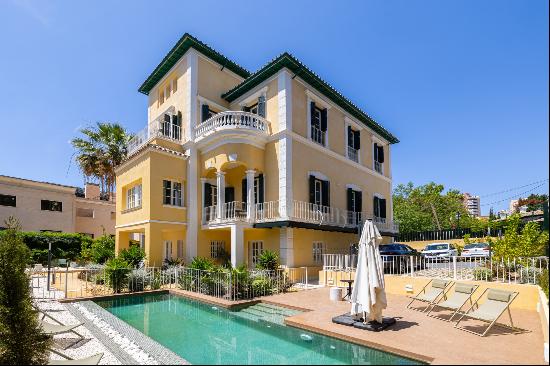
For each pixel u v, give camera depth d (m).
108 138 29.11
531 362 5.30
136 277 12.78
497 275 10.32
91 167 28.77
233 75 20.58
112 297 11.60
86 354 6.40
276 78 17.05
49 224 28.16
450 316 8.50
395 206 42.88
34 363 5.97
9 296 6.22
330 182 19.12
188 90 18.22
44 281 15.59
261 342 7.12
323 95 19.30
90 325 8.30
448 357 5.55
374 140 24.98
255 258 17.11
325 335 7.32
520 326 7.41
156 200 16.08
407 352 5.91
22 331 6.11
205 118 18.31
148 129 19.28
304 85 17.84
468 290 8.19
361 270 7.66
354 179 21.70
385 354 6.20
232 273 11.28
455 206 45.00
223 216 16.33
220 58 19.25
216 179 18.52
